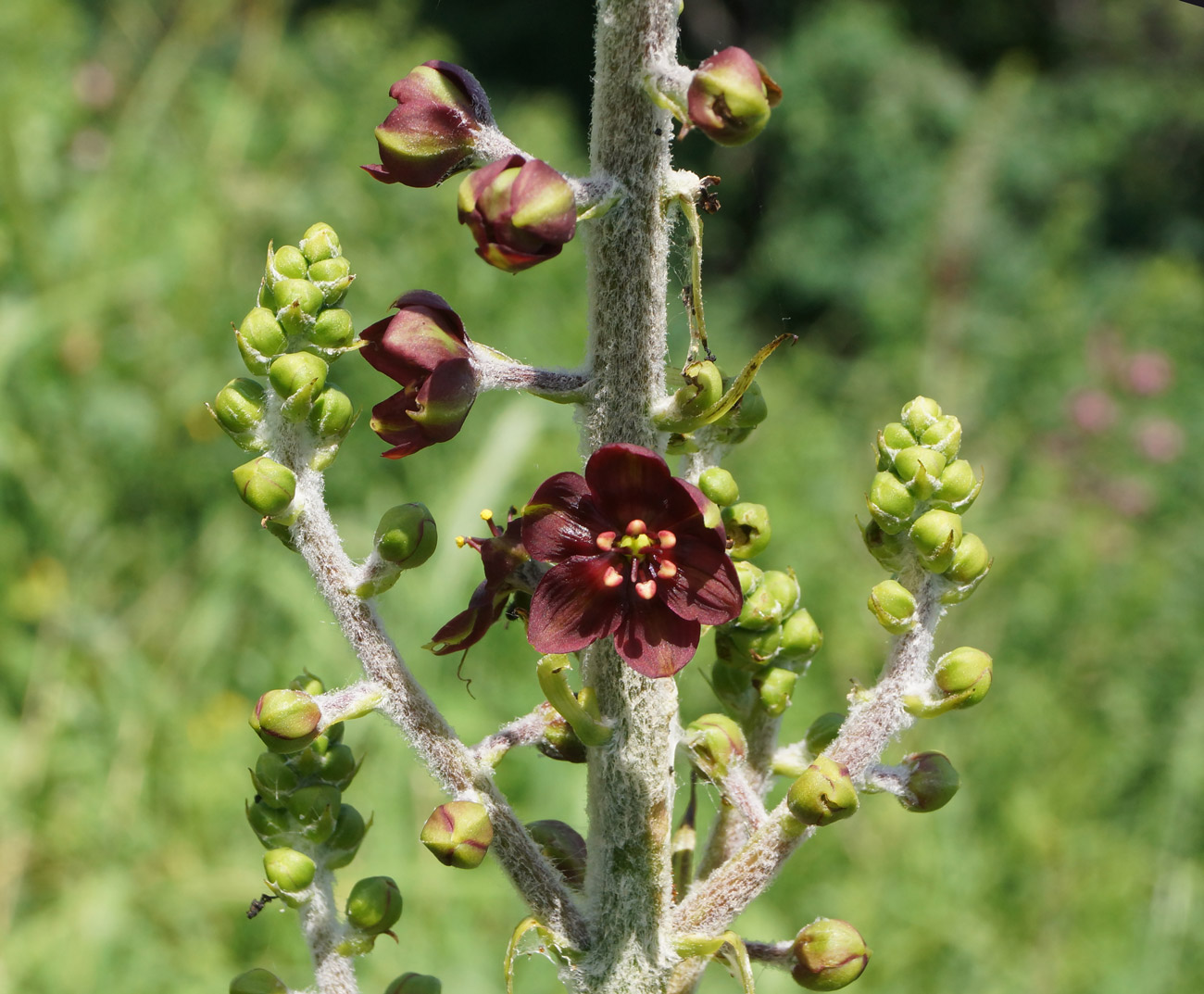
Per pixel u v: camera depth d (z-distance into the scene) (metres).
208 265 9.27
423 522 2.28
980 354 13.04
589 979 2.36
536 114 13.95
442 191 11.02
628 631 2.22
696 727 2.59
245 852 6.10
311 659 6.83
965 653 2.29
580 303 11.27
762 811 2.52
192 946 5.79
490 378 2.25
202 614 6.99
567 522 2.24
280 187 10.43
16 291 8.14
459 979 5.65
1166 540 10.57
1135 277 15.55
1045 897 7.11
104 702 6.48
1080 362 12.45
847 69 16.89
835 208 16.53
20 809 5.99
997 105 16.22
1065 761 7.77
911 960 6.69
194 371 8.50
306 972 5.79
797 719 7.93
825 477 11.05
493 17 19.17
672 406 2.23
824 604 8.95
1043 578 9.24
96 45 11.21
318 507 2.32
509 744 2.39
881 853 7.07
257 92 11.00
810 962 2.32
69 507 7.29
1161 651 8.65
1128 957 6.92
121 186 9.36
